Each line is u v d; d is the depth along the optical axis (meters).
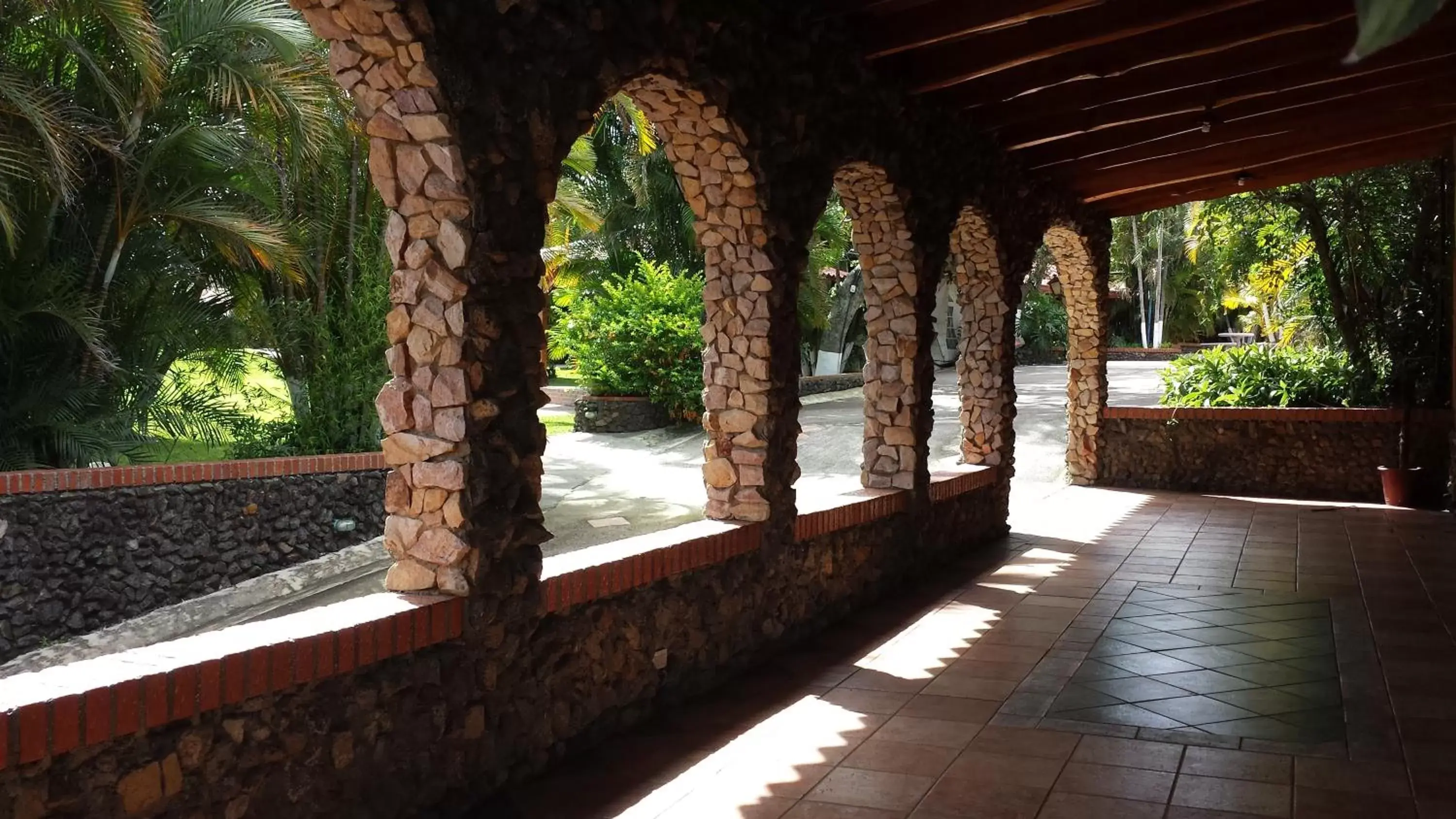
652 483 11.96
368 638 2.99
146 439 9.19
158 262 9.19
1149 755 3.92
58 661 6.89
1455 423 10.18
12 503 7.04
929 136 6.76
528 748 3.66
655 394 15.84
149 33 7.69
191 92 8.98
